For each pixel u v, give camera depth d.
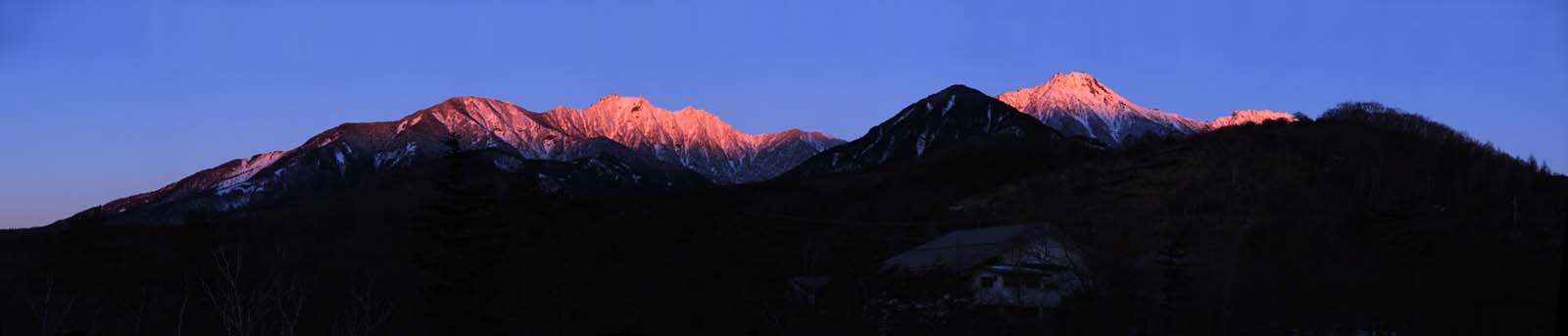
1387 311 60.12
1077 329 53.34
